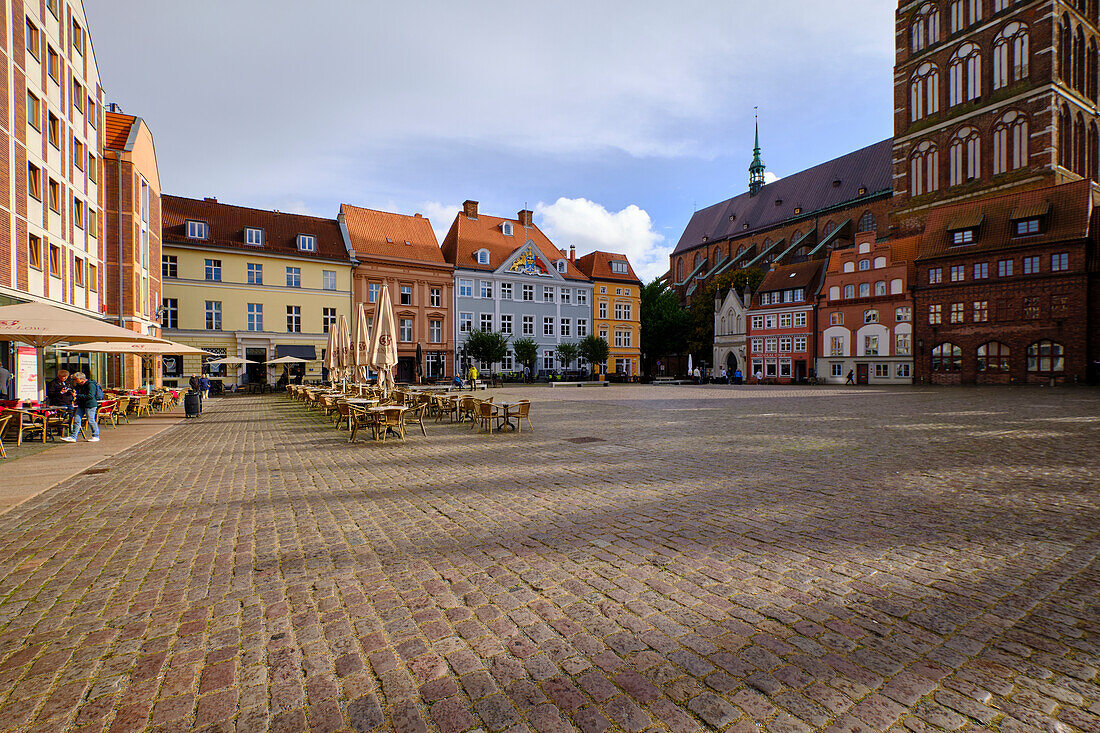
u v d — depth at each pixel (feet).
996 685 9.92
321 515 21.72
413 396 65.72
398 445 41.22
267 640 11.95
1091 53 176.86
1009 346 146.20
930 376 161.99
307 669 10.78
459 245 192.44
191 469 31.91
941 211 165.99
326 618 12.94
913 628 12.07
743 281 239.30
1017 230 147.23
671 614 12.89
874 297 175.32
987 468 29.66
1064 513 20.90
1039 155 161.99
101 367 88.89
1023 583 14.42
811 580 14.76
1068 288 136.46
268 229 157.99
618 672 10.51
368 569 15.99
